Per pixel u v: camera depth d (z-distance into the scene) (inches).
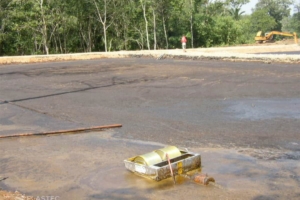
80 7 1521.9
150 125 290.8
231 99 367.6
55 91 473.7
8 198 168.1
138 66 693.3
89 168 207.0
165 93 417.7
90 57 979.3
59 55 983.6
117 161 215.5
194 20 1784.0
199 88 434.6
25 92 477.4
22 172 206.8
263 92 390.0
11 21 1414.9
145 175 185.5
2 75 665.6
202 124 284.4
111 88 472.1
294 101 342.3
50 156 231.6
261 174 185.6
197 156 192.4
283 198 159.6
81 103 391.2
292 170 188.7
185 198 162.6
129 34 1672.0
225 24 1900.8
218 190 168.9
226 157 211.0
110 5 1568.7
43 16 1413.6
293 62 617.9
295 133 248.7
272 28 2667.3
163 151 192.9
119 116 326.0
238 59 698.8
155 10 1604.3
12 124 320.2
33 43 1496.1
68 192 178.2
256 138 242.8
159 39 1727.4
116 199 167.6
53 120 326.3
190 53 848.3
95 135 273.3
